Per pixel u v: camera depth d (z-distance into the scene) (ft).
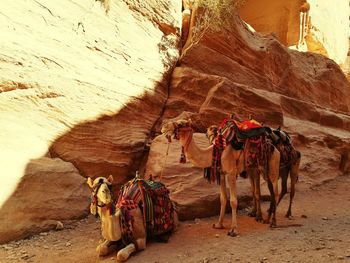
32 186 21.85
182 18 42.45
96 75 29.53
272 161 23.22
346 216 25.38
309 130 43.45
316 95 55.26
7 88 23.84
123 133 29.81
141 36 36.06
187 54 39.86
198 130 33.40
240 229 21.85
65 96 26.76
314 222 23.25
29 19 26.84
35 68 25.39
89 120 27.76
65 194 23.31
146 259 16.78
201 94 36.27
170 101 35.63
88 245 19.33
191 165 26.61
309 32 66.80
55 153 25.30
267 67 47.01
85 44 30.30
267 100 38.58
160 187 20.68
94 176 26.76
